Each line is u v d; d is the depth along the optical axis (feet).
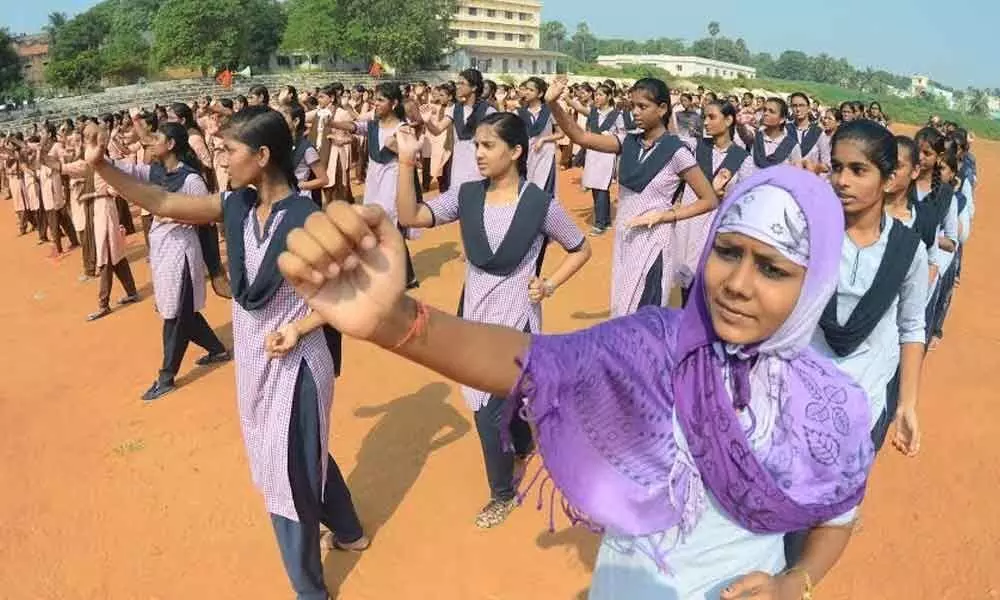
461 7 287.89
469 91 34.53
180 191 19.88
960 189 21.38
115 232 27.89
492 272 13.69
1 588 13.06
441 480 15.85
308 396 11.16
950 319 27.30
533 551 13.61
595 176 36.58
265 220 10.85
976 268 35.76
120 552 14.02
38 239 44.80
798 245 4.96
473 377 5.08
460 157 35.27
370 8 217.77
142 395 20.56
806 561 5.82
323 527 14.33
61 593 12.96
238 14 213.87
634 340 5.48
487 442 13.82
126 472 16.70
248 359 11.03
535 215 13.38
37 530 14.67
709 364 5.35
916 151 12.72
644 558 5.95
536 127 33.50
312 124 40.42
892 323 10.62
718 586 5.82
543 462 5.56
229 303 28.25
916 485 15.80
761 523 5.59
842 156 9.95
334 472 12.90
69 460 17.31
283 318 10.84
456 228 38.14
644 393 5.47
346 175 40.86
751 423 5.43
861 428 5.68
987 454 17.10
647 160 17.16
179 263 19.90
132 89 174.40
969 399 20.06
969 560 13.42
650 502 5.65
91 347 24.85
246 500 15.57
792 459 5.47
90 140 10.66
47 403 20.42
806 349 5.68
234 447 17.63
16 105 152.97
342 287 4.32
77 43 249.14
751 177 5.25
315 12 221.46
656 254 17.46
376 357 22.30
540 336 5.40
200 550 14.05
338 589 12.71
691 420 5.42
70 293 31.65
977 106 322.55
